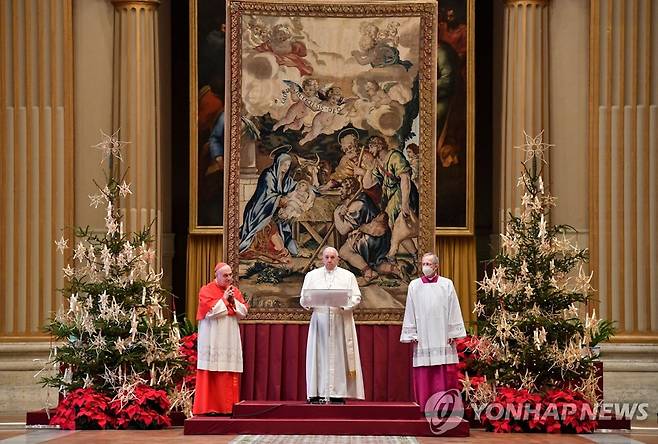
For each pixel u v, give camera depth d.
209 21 20.22
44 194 18.67
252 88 16.47
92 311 16.03
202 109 20.28
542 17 18.92
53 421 15.50
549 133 18.91
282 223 16.36
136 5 18.97
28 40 18.75
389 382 16.03
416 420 14.65
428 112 16.45
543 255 16.11
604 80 18.69
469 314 20.16
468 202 20.19
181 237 21.36
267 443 13.59
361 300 16.20
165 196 20.88
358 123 16.47
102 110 18.98
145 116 18.98
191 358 16.53
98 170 18.92
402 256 16.30
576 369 15.70
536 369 15.74
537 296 15.92
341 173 16.42
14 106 18.73
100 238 18.73
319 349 15.24
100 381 15.88
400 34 16.50
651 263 18.47
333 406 14.76
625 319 18.42
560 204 18.77
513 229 16.31
